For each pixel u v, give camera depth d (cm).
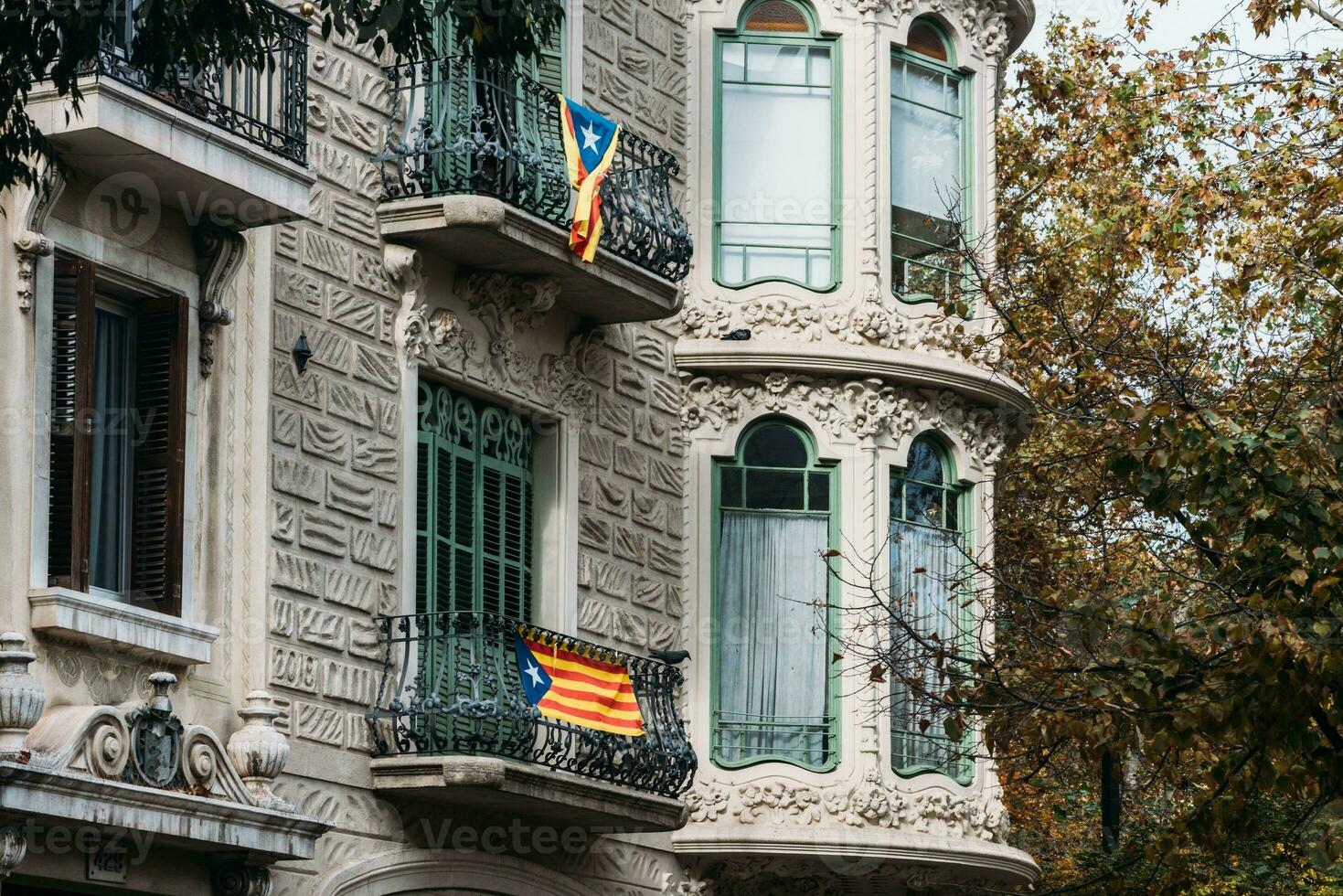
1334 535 2628
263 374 2870
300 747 2859
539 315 3347
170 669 2702
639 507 3525
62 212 2625
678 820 3375
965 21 3891
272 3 2798
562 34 3453
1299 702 2562
